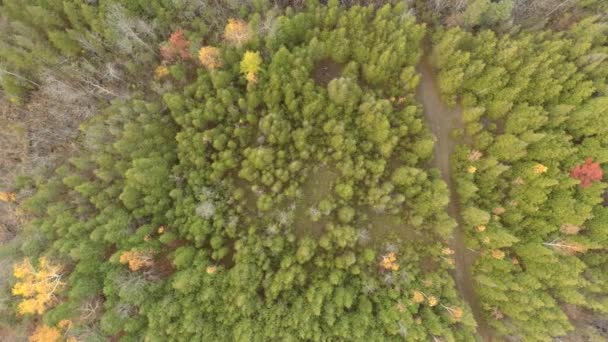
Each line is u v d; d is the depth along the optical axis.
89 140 32.25
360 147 33.50
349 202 33.69
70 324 28.05
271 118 31.48
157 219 31.69
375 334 30.86
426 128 33.94
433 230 33.91
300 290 32.22
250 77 31.58
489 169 32.81
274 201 33.09
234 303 29.88
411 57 33.69
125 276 29.02
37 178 33.25
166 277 30.70
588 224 32.38
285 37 33.16
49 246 30.22
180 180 32.44
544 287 32.59
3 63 33.28
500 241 31.69
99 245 29.84
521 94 33.62
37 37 33.62
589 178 31.72
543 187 31.92
